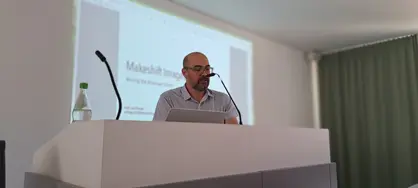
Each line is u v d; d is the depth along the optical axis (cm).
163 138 94
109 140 83
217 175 106
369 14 303
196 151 101
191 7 291
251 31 352
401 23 324
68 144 100
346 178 394
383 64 378
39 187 112
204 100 190
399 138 360
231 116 181
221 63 315
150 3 262
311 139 151
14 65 192
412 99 355
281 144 133
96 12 230
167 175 93
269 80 371
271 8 292
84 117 149
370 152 379
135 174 87
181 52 280
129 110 238
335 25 332
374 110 380
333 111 414
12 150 188
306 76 427
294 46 406
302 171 137
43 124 202
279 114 377
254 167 119
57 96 209
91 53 225
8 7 193
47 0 210
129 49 244
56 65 210
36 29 204
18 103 192
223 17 313
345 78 407
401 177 355
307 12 300
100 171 81
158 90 259
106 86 229
